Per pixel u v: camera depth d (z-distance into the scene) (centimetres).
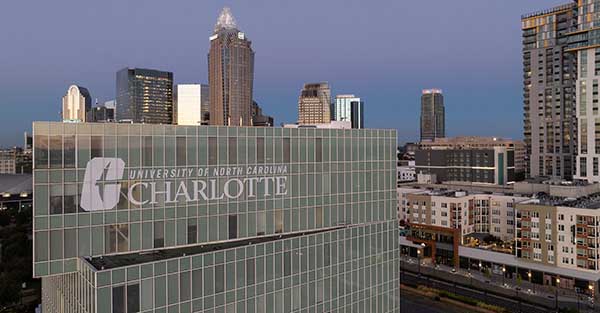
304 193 6844
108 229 5119
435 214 14125
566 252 10869
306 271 6612
